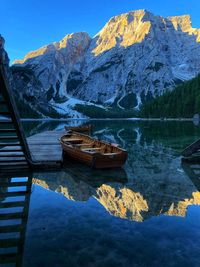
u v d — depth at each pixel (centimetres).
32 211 1173
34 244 892
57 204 1262
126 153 2058
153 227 1013
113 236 945
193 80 17112
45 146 2791
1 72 1124
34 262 793
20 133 1608
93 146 2556
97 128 7738
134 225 1030
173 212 1165
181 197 1377
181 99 16025
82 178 1770
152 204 1272
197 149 2281
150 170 2019
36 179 1733
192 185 1609
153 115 18375
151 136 4672
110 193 1454
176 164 2250
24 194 1416
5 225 1031
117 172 1959
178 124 9281
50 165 2002
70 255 826
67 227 1012
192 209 1201
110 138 4394
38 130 6456
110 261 797
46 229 1001
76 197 1371
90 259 808
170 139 4122
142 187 1569
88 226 1019
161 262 793
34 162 1977
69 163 2259
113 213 1155
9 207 1220
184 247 872
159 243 898
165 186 1593
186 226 1021
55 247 873
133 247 870
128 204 1267
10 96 1284
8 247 873
